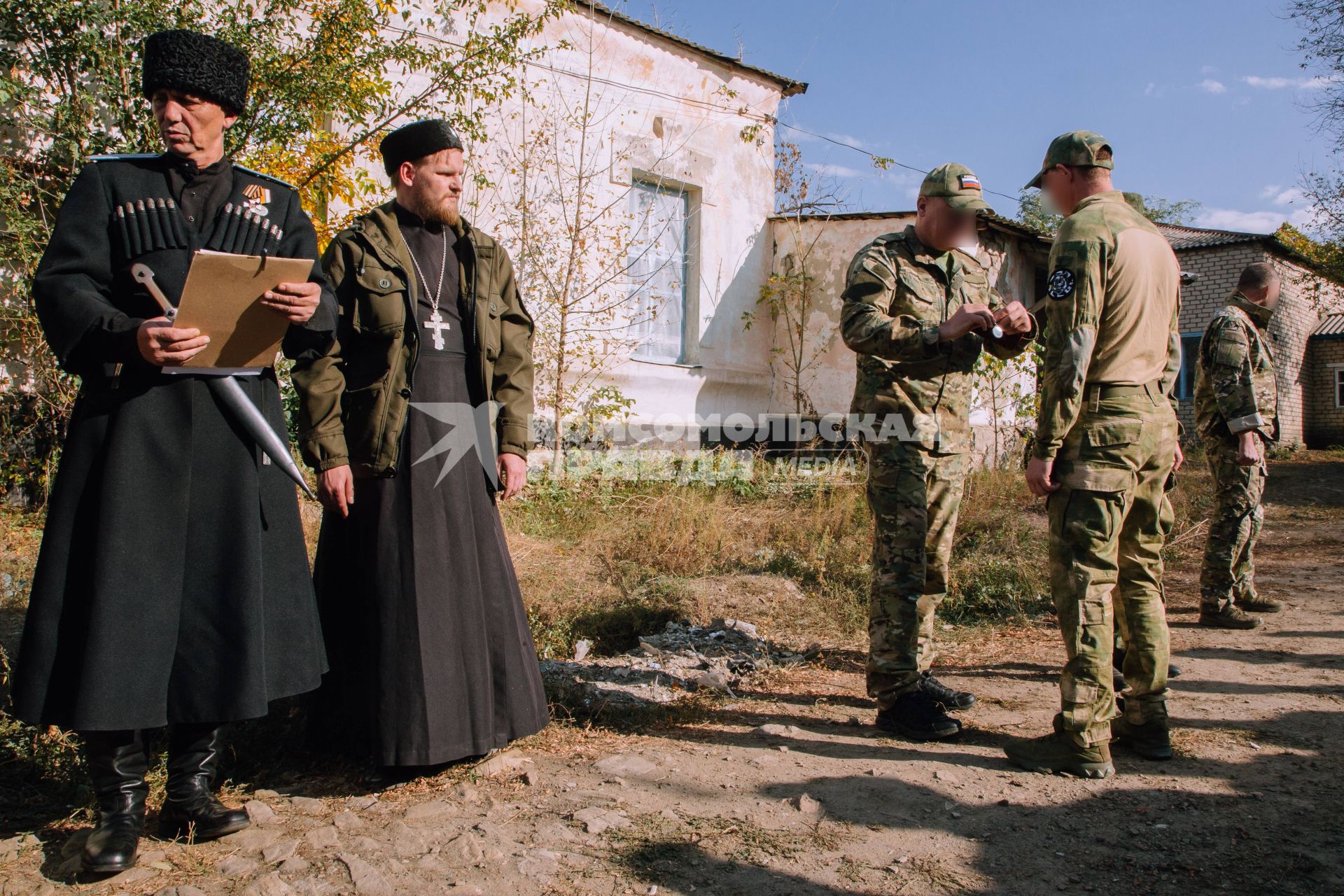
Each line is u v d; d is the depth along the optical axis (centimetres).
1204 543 741
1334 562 697
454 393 293
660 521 711
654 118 1053
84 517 222
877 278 337
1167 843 239
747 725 343
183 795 240
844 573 602
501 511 747
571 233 916
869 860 230
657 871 224
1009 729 334
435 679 276
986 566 598
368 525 282
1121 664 396
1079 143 302
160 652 219
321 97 626
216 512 230
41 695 214
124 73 576
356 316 281
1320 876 221
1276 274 503
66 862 226
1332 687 381
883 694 334
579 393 966
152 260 230
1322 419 2402
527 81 914
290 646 241
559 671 407
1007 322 309
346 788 281
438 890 214
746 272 1180
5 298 583
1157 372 291
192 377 229
